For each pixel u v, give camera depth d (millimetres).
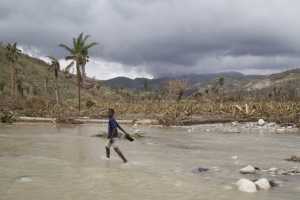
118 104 34219
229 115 22828
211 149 7785
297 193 3541
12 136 11031
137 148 7938
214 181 4145
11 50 53625
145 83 105875
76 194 3371
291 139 10508
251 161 5887
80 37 29984
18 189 3562
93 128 16375
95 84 138625
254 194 3475
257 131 14352
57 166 5125
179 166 5281
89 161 5711
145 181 4078
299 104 26688
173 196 3342
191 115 24703
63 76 130875
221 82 71188
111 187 3715
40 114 24516
